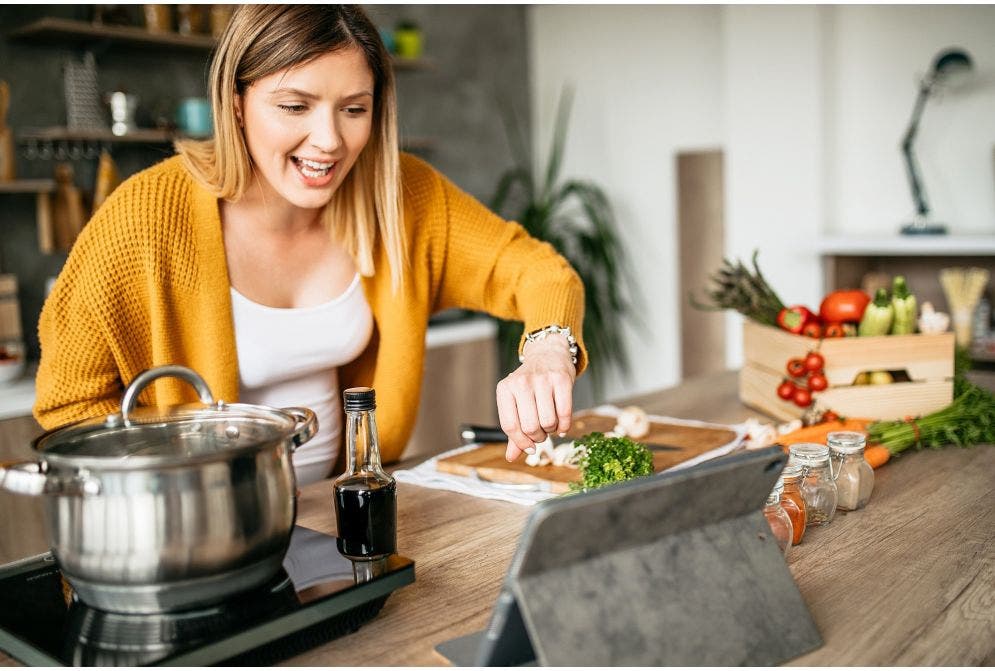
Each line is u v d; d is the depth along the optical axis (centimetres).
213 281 142
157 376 90
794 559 109
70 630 81
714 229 442
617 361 475
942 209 383
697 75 439
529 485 139
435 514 129
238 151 133
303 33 116
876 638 88
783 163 399
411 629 91
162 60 352
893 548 112
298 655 86
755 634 82
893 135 390
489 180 480
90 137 311
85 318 134
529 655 81
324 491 141
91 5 318
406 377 166
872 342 175
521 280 161
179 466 77
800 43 388
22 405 273
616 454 124
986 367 352
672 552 81
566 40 486
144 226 134
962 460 152
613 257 466
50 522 82
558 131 490
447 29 452
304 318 152
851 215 405
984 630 89
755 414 193
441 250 167
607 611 76
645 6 453
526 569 73
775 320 194
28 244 326
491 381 399
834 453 127
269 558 85
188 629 80
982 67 366
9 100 315
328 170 126
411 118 437
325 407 163
